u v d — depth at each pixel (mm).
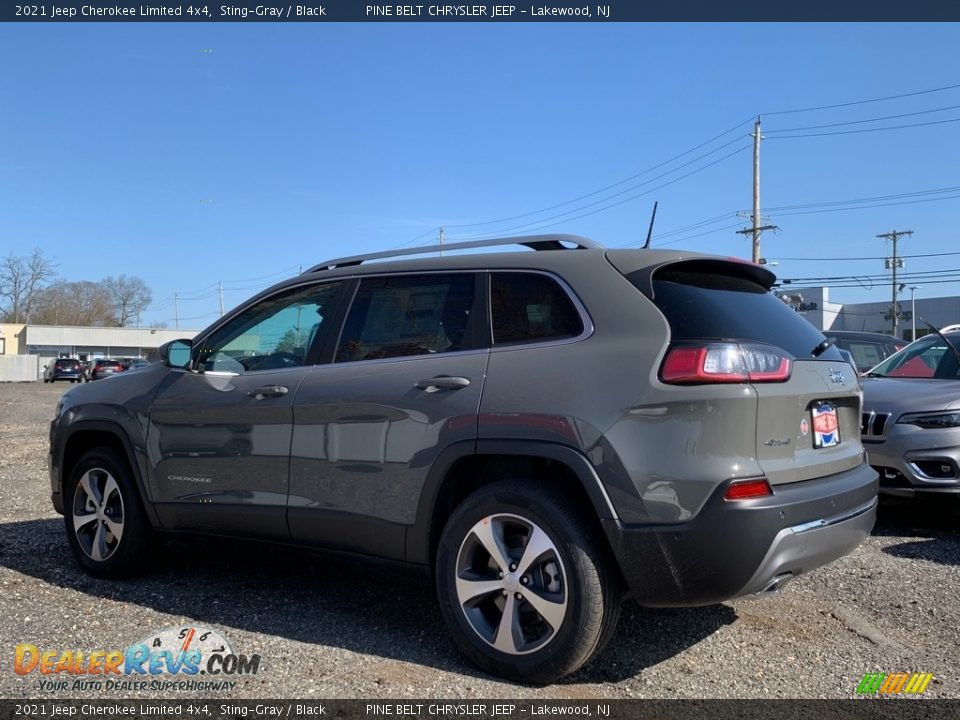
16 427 16875
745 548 3115
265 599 4645
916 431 6066
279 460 4250
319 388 4148
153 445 4801
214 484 4527
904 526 6441
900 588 4832
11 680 3521
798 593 4746
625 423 3271
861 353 11180
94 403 5168
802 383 3523
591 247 3826
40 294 99812
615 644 3947
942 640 4051
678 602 3227
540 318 3676
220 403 4508
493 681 3496
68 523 5254
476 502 3580
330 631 4105
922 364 7430
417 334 4012
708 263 3783
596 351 3439
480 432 3568
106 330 87750
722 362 3238
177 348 4789
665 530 3168
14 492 8320
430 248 4258
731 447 3188
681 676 3586
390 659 3736
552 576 3398
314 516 4102
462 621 3590
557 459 3361
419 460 3740
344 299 4355
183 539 4875
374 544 3922
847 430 3934
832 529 3422
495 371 3639
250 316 4738
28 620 4270
